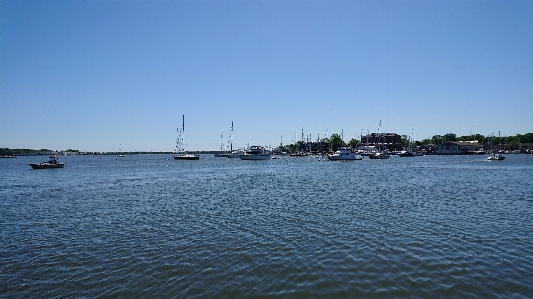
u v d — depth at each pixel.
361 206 28.83
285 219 23.77
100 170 96.12
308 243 17.62
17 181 60.88
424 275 13.17
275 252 16.30
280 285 12.64
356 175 66.88
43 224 23.58
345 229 20.42
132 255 16.23
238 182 55.56
